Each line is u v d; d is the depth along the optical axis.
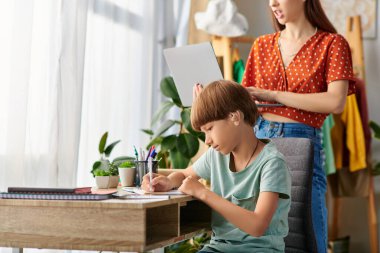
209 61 2.31
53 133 2.56
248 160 1.76
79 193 1.53
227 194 1.78
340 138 4.29
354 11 4.71
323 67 2.38
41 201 1.50
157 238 1.51
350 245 4.69
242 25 4.11
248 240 1.70
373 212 4.36
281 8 2.39
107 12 3.25
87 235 1.45
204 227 1.80
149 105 3.79
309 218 1.95
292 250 1.96
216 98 1.68
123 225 1.42
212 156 1.87
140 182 1.96
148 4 3.77
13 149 2.33
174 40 4.26
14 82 2.34
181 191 1.67
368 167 4.35
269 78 2.47
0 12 2.36
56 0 2.59
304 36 2.41
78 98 2.72
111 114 3.36
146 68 3.77
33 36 2.54
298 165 1.99
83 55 2.78
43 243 1.47
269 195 1.63
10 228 1.54
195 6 4.29
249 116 1.74
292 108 2.35
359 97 4.29
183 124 3.34
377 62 4.67
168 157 3.54
